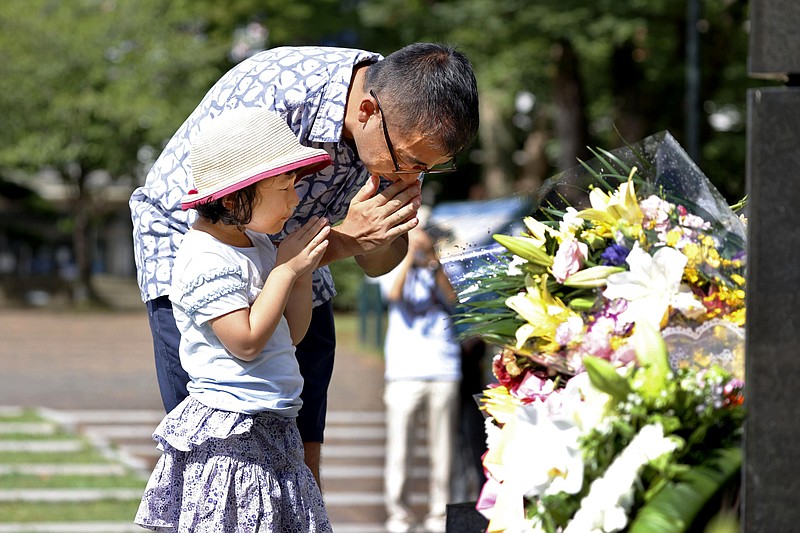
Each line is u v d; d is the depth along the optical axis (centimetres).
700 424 396
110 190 5809
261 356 521
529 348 452
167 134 4644
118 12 4738
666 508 381
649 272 434
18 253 6284
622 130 3891
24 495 1402
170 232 559
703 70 3753
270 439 527
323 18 4512
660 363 404
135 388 2525
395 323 1280
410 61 521
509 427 435
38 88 4766
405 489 1298
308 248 515
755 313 378
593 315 447
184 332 525
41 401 2275
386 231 541
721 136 4169
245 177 504
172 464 535
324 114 548
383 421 2145
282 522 534
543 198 520
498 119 4706
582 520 387
